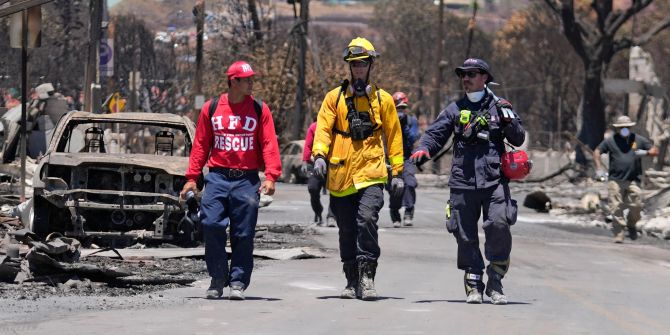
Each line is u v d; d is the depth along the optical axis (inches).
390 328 617.6
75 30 4148.6
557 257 1225.4
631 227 1519.4
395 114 768.3
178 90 5078.7
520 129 746.2
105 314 656.4
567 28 4901.6
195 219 1111.0
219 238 748.6
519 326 636.7
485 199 749.9
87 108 2092.8
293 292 810.8
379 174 760.3
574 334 612.1
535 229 1678.2
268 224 1521.9
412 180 1588.3
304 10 4010.8
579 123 5054.1
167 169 1091.9
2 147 2128.4
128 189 1123.3
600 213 2005.4
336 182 764.6
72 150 1214.3
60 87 3961.6
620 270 1103.0
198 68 3046.3
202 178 1101.7
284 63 4212.6
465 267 760.3
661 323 682.2
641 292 890.7
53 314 653.3
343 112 762.2
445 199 2476.6
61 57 3991.1
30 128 2063.2
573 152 4586.6
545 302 781.9
